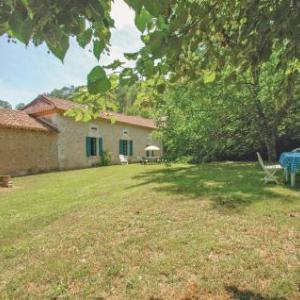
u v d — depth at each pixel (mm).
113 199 7957
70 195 9266
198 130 14867
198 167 15781
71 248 4645
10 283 3699
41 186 11898
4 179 11945
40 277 3801
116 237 5020
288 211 6109
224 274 3646
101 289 3475
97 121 23078
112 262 4102
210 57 2693
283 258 4020
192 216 6008
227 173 12281
